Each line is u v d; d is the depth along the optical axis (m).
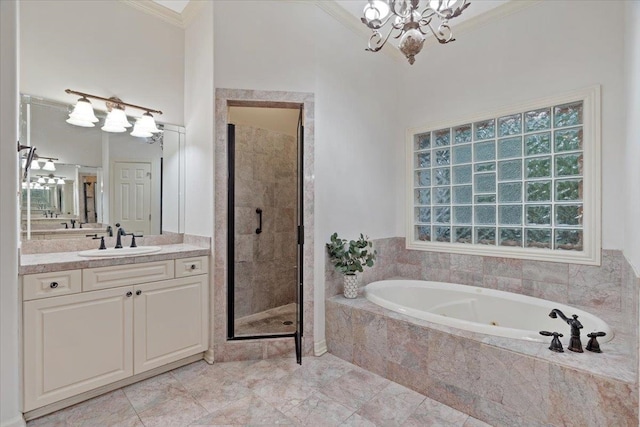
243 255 3.22
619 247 2.13
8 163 1.47
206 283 2.38
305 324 2.48
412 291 2.97
